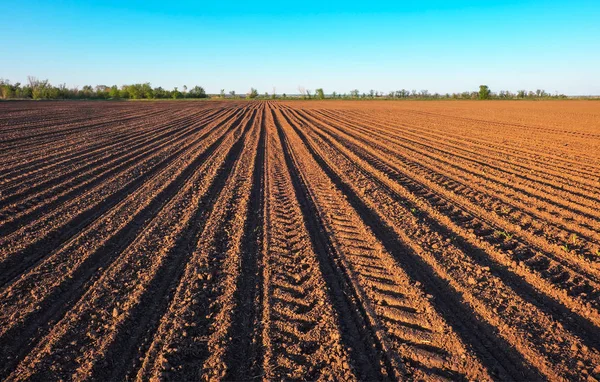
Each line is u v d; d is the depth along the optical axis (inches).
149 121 1178.6
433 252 266.8
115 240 289.3
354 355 170.4
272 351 172.2
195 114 1542.8
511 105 2172.7
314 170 527.2
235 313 200.5
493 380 154.6
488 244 277.6
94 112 1465.3
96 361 164.6
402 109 1936.5
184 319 192.5
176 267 249.4
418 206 374.6
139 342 180.1
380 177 493.4
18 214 329.1
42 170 488.4
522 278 235.1
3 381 153.5
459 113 1551.4
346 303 210.4
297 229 312.2
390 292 220.2
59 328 186.1
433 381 155.4
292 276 239.3
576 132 874.8
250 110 1898.4
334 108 2123.5
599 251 264.4
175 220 331.0
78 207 354.3
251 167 540.1
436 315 195.6
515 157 603.5
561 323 189.0
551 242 279.9
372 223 326.0
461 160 582.2
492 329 186.2
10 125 939.3
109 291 218.5
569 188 427.2
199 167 535.8
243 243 285.9
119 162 550.0
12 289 218.2
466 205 373.7
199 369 161.8
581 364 161.2
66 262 250.2
